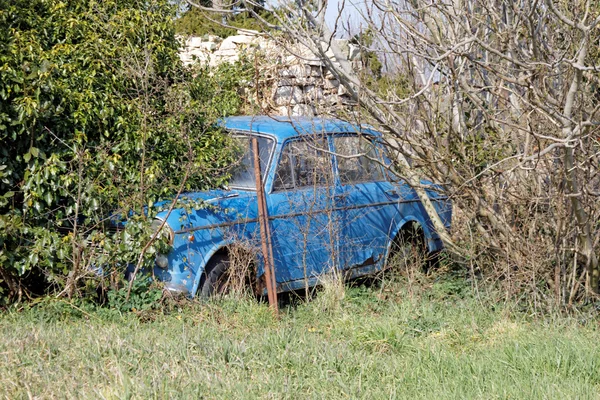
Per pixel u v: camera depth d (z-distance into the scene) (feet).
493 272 29.25
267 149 29.58
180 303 26.27
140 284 26.40
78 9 31.09
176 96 30.04
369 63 28.99
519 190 28.53
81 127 27.96
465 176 29.09
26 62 26.63
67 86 27.86
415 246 33.55
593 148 27.17
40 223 26.96
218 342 21.93
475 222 29.30
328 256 29.94
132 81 29.96
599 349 22.47
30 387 17.88
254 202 28.25
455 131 29.66
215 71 45.65
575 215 26.27
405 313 26.81
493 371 21.30
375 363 21.52
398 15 26.61
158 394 17.75
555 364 21.47
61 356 20.26
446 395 19.08
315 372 20.38
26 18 29.32
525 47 29.17
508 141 28.71
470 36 25.57
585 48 23.29
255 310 26.63
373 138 30.73
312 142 29.89
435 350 22.84
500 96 26.78
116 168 27.89
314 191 28.94
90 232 27.50
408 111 29.32
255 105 42.24
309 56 44.75
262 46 48.16
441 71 28.48
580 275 28.68
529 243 28.07
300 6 27.91
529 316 27.25
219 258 27.53
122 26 30.71
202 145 30.01
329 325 26.78
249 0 27.37
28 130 26.32
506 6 28.17
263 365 20.66
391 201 32.30
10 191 26.25
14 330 22.85
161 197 27.63
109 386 18.24
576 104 26.53
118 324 24.81
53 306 25.67
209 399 17.97
